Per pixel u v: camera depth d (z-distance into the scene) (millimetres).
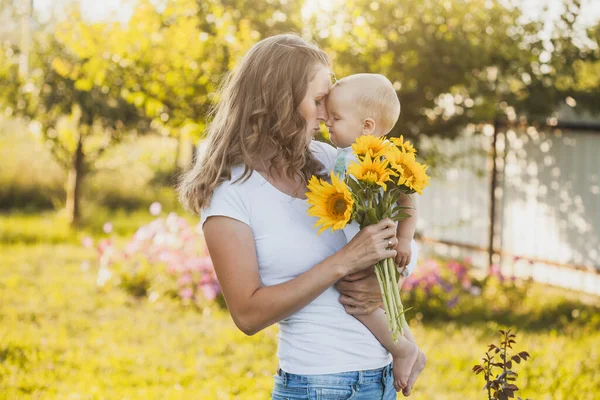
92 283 8719
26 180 16125
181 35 6750
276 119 2145
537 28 8375
